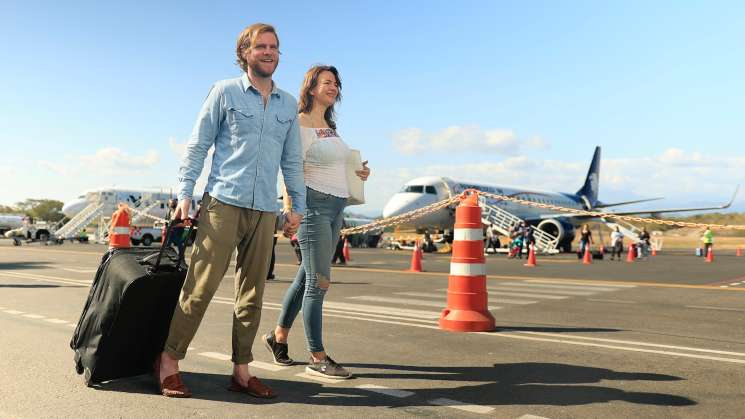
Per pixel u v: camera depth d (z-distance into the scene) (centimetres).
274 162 315
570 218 3400
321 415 275
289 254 2552
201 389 318
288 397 307
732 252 4334
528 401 305
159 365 318
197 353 414
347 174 373
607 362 405
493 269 1680
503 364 395
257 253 313
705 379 357
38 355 397
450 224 3212
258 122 306
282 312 382
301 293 376
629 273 1534
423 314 647
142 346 317
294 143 334
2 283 925
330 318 613
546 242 3062
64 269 1240
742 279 1355
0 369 357
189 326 299
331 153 359
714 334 533
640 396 316
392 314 647
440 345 463
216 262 298
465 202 561
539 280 1211
